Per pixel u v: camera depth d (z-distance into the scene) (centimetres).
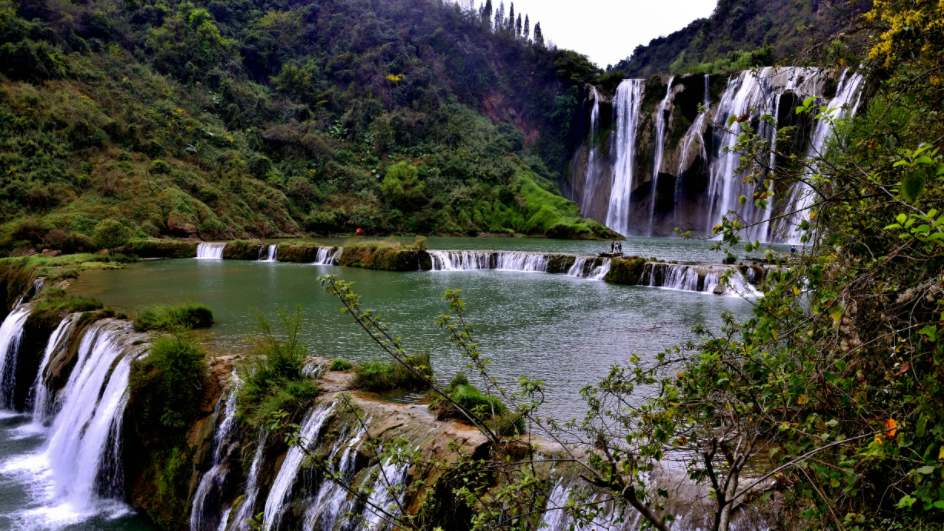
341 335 1769
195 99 8762
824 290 444
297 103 9994
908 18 503
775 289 471
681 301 2442
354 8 12200
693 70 8106
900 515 389
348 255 3922
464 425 942
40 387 1808
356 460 963
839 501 420
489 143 9538
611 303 2386
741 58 7319
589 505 457
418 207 7975
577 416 1041
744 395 458
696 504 643
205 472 1184
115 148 6316
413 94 10519
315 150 8819
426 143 9619
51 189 5266
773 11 8231
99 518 1265
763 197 467
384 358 1502
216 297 2464
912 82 508
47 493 1357
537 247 5138
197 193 6294
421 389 1201
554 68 10744
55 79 6900
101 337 1658
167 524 1215
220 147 7875
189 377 1284
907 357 412
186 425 1252
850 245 472
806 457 362
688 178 7612
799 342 465
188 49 9712
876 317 421
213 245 4484
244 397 1183
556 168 9938
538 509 460
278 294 2553
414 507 809
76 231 4631
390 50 11106
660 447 444
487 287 2880
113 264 3722
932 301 407
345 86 10931
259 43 11112
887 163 442
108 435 1342
